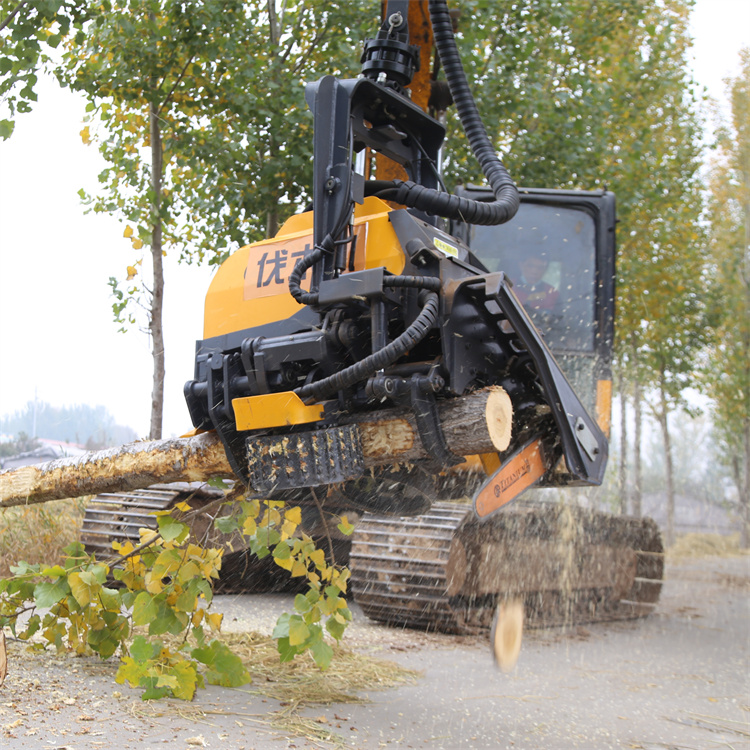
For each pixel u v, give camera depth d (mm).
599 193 6457
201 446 3533
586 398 6180
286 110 9719
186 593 3443
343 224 3170
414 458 3160
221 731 2926
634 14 13695
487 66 11750
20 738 2652
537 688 4188
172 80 9312
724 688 4504
